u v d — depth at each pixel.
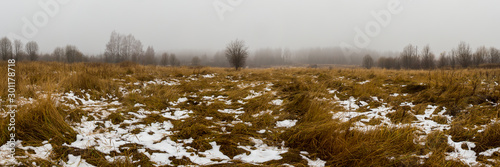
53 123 3.04
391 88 6.76
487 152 2.69
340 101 5.49
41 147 2.60
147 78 9.07
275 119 4.20
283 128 3.79
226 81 9.72
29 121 2.98
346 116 4.25
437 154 2.65
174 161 2.60
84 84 5.82
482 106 4.30
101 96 5.45
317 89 6.47
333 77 10.24
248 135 3.46
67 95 4.83
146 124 3.79
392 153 2.69
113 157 2.57
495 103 4.49
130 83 7.38
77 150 2.60
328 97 5.64
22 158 2.31
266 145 3.18
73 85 5.53
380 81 8.15
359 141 2.93
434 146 2.87
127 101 5.02
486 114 3.92
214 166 2.53
